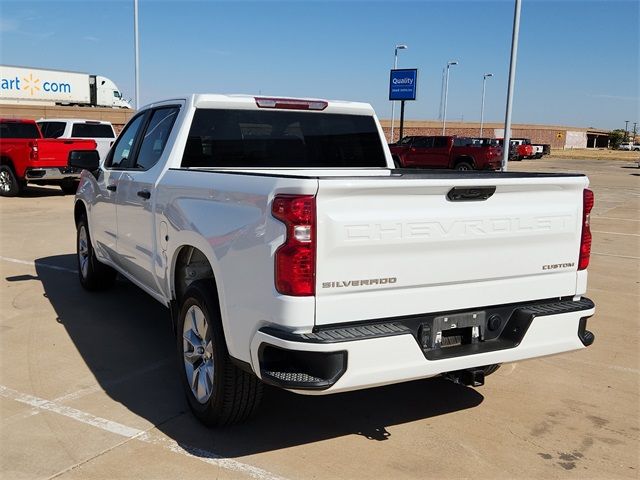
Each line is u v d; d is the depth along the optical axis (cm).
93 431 388
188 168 453
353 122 546
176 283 439
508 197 360
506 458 369
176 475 339
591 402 453
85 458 355
